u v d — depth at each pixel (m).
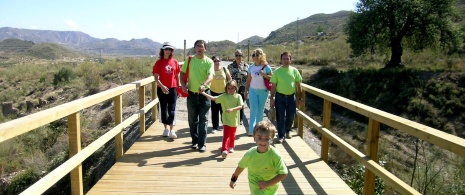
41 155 11.55
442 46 28.28
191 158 5.48
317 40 61.41
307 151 5.98
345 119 19.39
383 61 31.66
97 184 4.40
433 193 7.33
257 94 6.48
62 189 8.84
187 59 5.71
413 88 21.72
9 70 32.28
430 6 27.14
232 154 5.71
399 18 27.25
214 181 4.57
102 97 4.32
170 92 6.39
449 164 10.05
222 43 72.94
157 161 5.31
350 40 29.48
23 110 21.91
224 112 5.57
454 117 18.73
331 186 4.48
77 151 3.67
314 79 27.80
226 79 7.14
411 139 14.39
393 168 10.30
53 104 21.38
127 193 4.14
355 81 25.02
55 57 178.50
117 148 5.38
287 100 6.25
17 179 10.39
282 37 106.88
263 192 3.24
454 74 21.91
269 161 3.17
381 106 21.78
